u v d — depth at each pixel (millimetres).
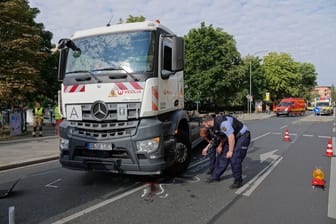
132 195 5168
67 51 5727
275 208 4508
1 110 18422
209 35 36531
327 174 6652
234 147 5633
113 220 4074
